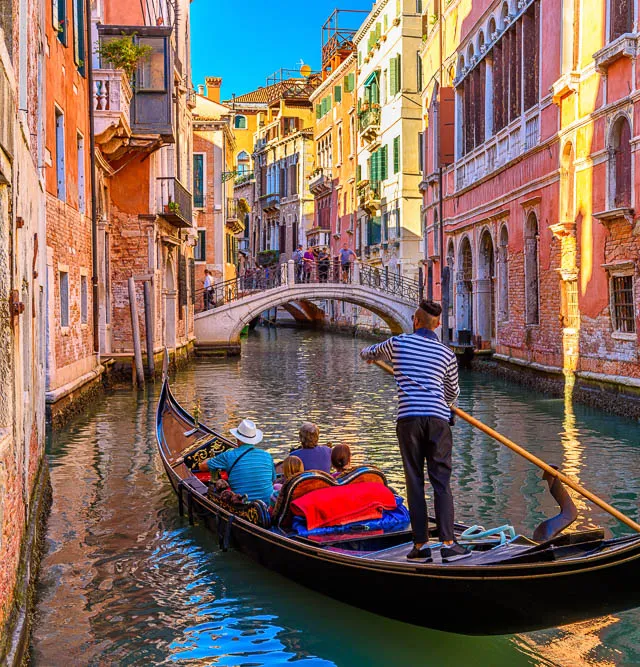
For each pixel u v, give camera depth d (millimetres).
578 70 17328
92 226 18172
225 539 7965
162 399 11461
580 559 5277
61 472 11094
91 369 17953
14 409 5832
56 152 15094
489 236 25094
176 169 27422
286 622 6441
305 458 7898
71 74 16203
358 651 5977
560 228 17734
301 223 61438
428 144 31625
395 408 17391
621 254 15422
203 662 5824
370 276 33750
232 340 31906
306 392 20297
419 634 6254
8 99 5383
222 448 9914
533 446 12602
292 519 7262
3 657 4656
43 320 10008
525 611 5551
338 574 6453
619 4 15523
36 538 7520
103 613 6598
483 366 24172
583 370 17281
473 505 9398
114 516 9148
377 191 43844
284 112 64375
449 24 28047
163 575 7410
